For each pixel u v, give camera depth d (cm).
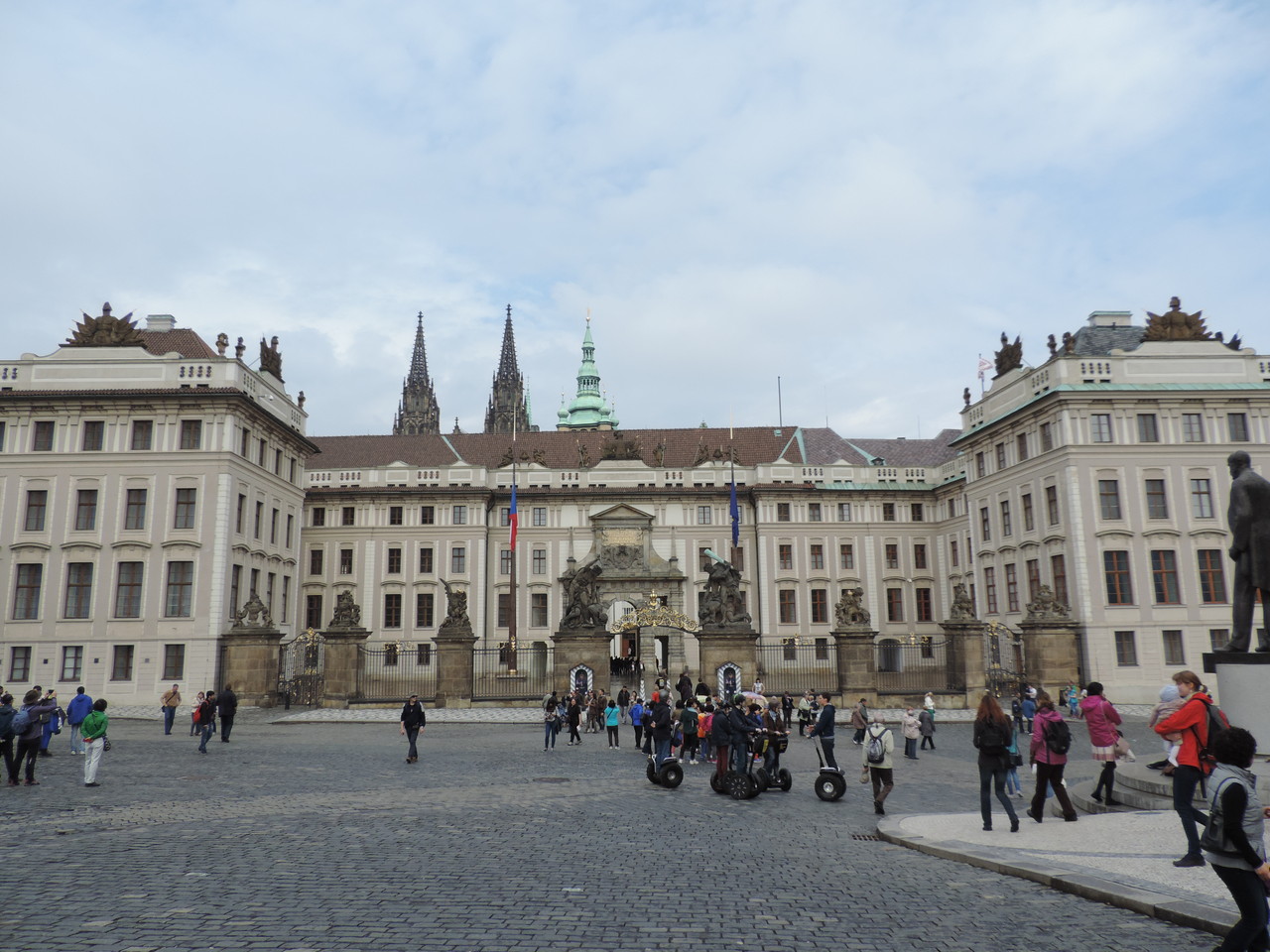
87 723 2408
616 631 5500
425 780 2527
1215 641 5734
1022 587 6506
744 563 8900
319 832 1741
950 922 1147
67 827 1788
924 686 6700
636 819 1922
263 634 5388
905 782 2622
